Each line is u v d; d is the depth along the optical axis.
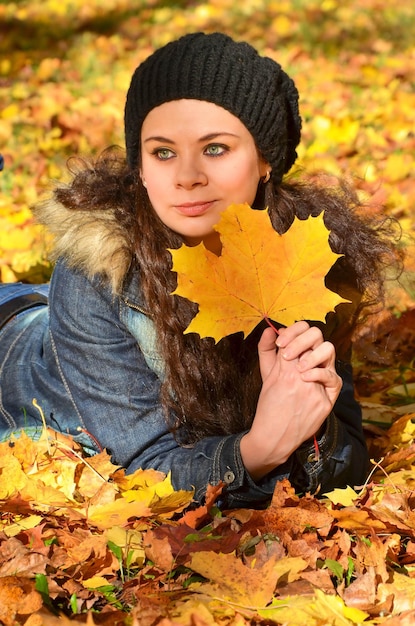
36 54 11.87
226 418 2.93
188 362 2.83
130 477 2.81
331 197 3.17
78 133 7.83
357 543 2.59
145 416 2.89
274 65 2.83
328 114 8.09
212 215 2.72
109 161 3.15
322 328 3.06
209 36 2.74
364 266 3.11
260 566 2.53
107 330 2.87
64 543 2.65
